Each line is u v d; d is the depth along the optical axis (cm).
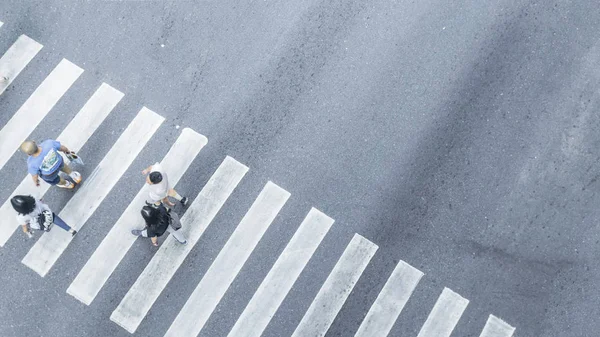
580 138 1083
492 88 1105
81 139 1061
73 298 975
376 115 1087
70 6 1146
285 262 1001
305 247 1011
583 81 1114
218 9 1148
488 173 1059
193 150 1059
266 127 1075
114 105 1083
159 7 1148
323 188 1045
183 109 1083
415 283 996
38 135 1062
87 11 1144
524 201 1047
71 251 998
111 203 1025
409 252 1012
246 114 1081
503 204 1044
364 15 1145
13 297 976
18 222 1004
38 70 1103
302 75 1106
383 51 1125
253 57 1117
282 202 1034
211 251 1003
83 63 1110
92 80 1099
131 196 1030
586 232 1035
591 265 1018
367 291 991
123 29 1134
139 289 980
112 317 967
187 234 1009
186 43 1125
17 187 1030
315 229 1020
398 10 1151
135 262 993
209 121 1077
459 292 995
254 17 1144
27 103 1081
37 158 912
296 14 1146
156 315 970
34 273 986
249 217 1024
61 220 964
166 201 990
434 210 1035
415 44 1131
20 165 1044
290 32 1135
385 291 991
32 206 880
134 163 1049
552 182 1059
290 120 1079
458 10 1152
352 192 1042
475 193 1047
